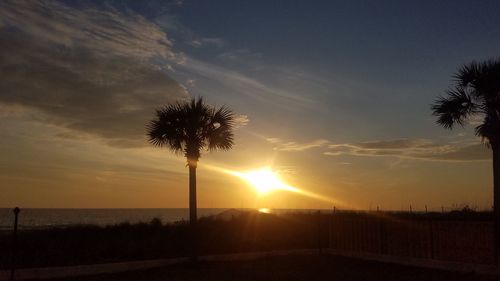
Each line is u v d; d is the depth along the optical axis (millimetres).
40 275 19484
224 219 41000
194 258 23391
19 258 23156
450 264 21609
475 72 23484
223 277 19625
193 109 23672
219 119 24172
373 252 25547
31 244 27297
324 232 29484
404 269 21984
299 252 27859
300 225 35969
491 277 19297
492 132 23156
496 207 22922
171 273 20656
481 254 20672
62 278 19406
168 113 23750
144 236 32750
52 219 104750
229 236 32969
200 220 40750
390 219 24969
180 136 23750
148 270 21562
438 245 22391
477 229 20906
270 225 36812
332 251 27953
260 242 31016
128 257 24781
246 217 40344
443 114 24516
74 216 130625
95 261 23250
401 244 24109
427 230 22938
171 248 27500
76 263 22531
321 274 20469
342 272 21031
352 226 27062
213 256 24734
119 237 32281
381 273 20766
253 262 24188
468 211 35562
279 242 31203
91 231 34812
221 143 24281
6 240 28422
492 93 23219
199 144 23969
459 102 24000
